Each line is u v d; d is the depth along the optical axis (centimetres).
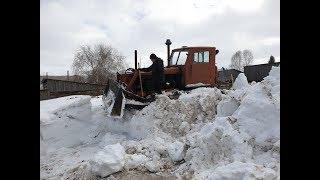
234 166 493
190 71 1114
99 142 873
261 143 611
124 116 870
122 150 658
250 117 645
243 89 812
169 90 1101
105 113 932
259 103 644
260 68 2383
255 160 583
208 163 611
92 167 628
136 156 669
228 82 1507
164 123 830
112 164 623
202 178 568
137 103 869
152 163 657
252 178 464
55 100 1013
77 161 738
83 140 880
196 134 684
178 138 810
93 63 3194
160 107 844
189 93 950
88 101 918
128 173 637
